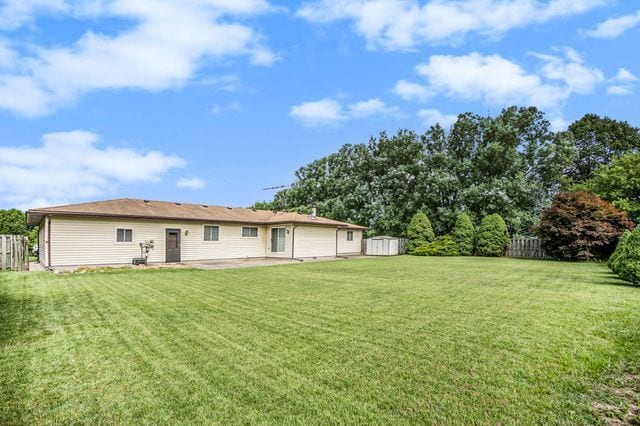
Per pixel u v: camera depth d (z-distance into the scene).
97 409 3.05
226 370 3.81
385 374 3.70
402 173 29.30
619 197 21.27
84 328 5.37
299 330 5.23
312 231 22.42
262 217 22.97
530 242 22.28
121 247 16.50
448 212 27.12
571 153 26.25
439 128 30.62
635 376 3.60
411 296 7.89
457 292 8.41
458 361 4.02
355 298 7.67
